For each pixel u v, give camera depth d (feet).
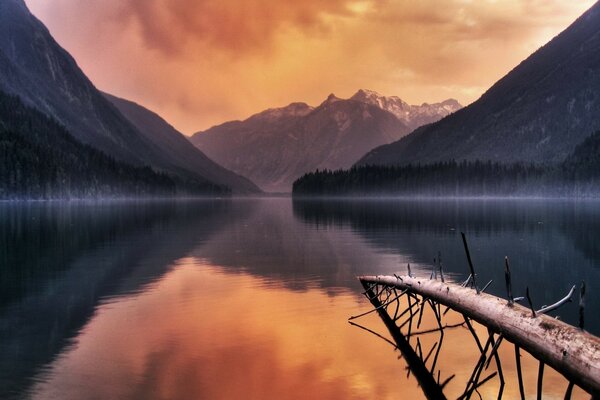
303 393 38.01
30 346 48.34
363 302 68.90
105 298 70.85
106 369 42.32
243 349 47.83
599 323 56.34
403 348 48.73
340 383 40.14
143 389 38.19
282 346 48.73
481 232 182.29
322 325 56.70
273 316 60.54
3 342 49.62
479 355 46.83
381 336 52.70
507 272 38.93
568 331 31.27
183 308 64.69
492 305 40.65
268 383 39.65
